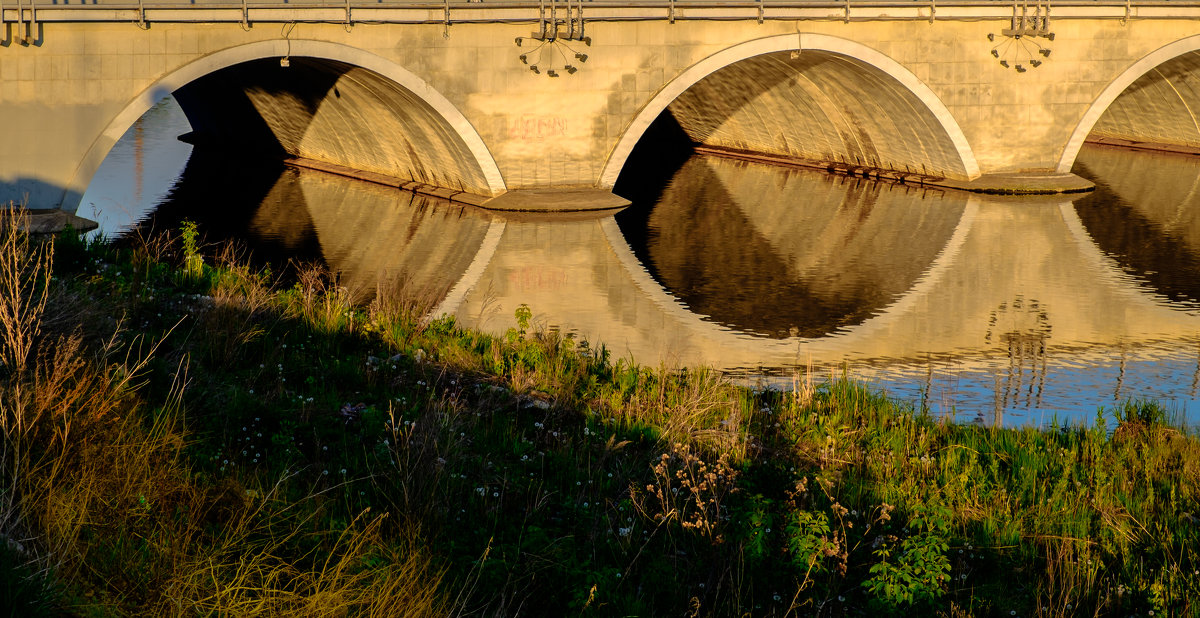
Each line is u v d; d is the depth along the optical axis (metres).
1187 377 22.80
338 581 8.92
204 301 18.36
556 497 12.17
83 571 8.41
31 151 33.78
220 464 11.10
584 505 11.90
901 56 43.66
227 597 8.39
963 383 22.02
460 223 38.09
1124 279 31.73
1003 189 45.31
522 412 15.37
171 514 9.48
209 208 40.78
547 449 13.81
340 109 46.28
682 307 28.00
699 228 38.72
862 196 46.25
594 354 20.62
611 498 12.37
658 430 14.98
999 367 23.25
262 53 35.88
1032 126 45.78
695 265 32.91
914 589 10.37
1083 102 45.91
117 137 34.53
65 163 34.19
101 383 11.03
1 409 9.86
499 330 24.62
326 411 13.79
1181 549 12.12
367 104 43.25
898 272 32.34
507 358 18.20
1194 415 20.12
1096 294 29.94
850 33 42.69
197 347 15.48
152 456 10.27
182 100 61.41
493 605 9.59
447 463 12.30
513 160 39.88
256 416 13.02
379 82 39.28
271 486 10.78
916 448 15.78
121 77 34.31
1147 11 45.03
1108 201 44.50
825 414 17.25
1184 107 57.47
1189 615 10.78
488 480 12.27
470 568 10.01
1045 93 45.50
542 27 38.34
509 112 39.34
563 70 39.41
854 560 11.42
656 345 24.20
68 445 9.77
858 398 18.30
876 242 36.66
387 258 32.66
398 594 8.85
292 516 9.95
